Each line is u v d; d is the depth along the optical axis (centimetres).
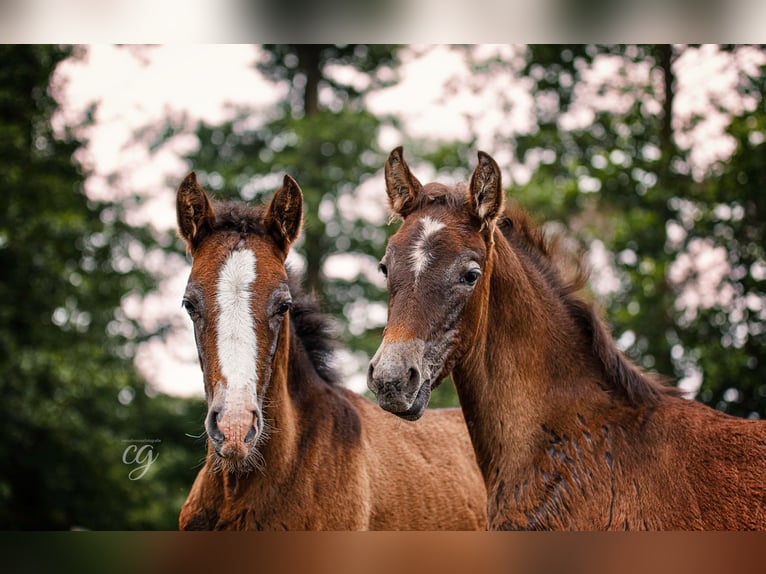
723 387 1114
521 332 430
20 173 1467
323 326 547
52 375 1380
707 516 382
